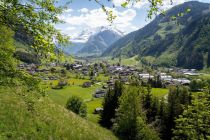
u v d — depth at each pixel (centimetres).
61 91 19025
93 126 4800
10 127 2797
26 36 1102
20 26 1094
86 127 4344
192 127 4300
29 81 1187
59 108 4397
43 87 1247
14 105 3250
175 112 8388
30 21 1076
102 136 4469
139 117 7144
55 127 3466
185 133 4375
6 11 1069
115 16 951
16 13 1067
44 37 1092
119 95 9269
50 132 3247
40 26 1087
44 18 1089
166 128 8388
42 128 3192
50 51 1092
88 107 14788
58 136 3306
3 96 3334
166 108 8656
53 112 3994
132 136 7069
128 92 7338
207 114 4231
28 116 3222
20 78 1176
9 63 1163
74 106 9119
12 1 1055
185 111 4391
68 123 3981
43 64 1133
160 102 9362
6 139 2561
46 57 1104
